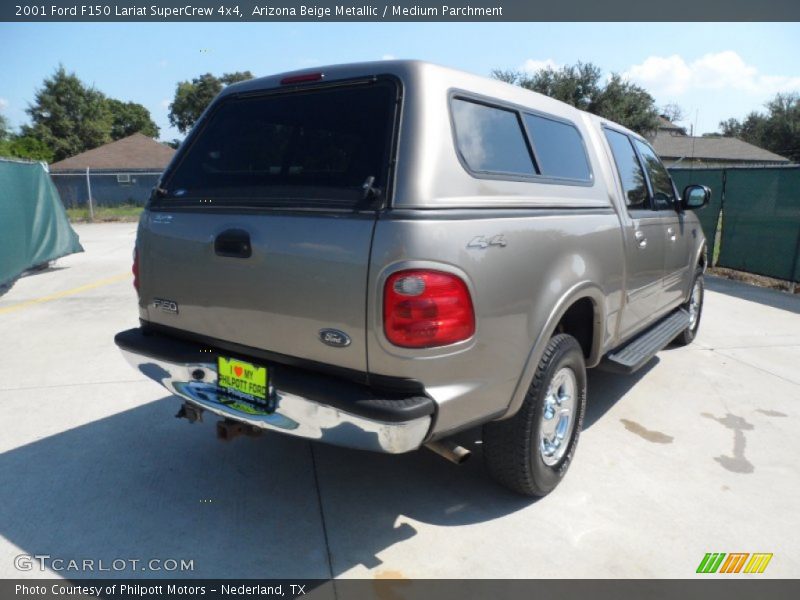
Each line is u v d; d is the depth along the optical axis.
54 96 55.03
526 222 2.53
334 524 2.77
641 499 3.01
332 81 2.51
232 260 2.44
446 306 2.13
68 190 29.20
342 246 2.16
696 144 52.69
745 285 9.44
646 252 3.88
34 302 7.54
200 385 2.66
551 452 3.01
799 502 3.01
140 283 2.85
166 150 39.12
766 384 4.69
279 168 2.50
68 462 3.32
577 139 3.38
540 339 2.61
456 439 3.58
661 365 5.14
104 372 4.81
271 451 3.46
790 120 54.81
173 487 3.07
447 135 2.31
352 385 2.24
